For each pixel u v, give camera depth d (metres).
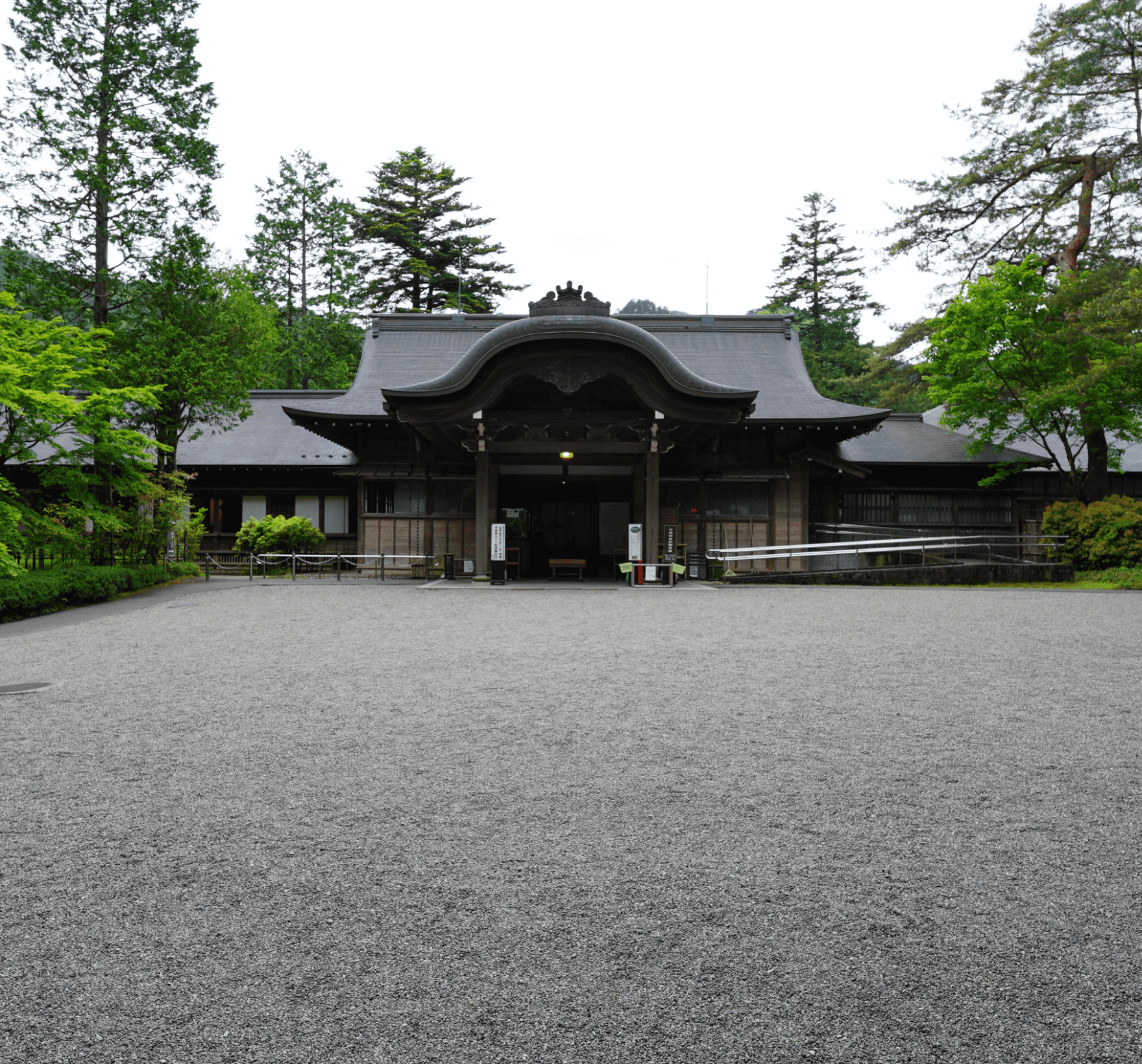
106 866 3.64
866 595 16.94
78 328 17.08
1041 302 21.95
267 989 2.67
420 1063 2.30
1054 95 23.73
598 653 9.44
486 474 19.58
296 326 42.25
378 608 14.41
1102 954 2.90
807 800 4.52
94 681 7.88
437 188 48.62
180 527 21.45
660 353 18.11
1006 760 5.30
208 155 21.11
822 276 49.81
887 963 2.83
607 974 2.76
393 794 4.61
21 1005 2.59
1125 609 14.02
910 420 29.70
